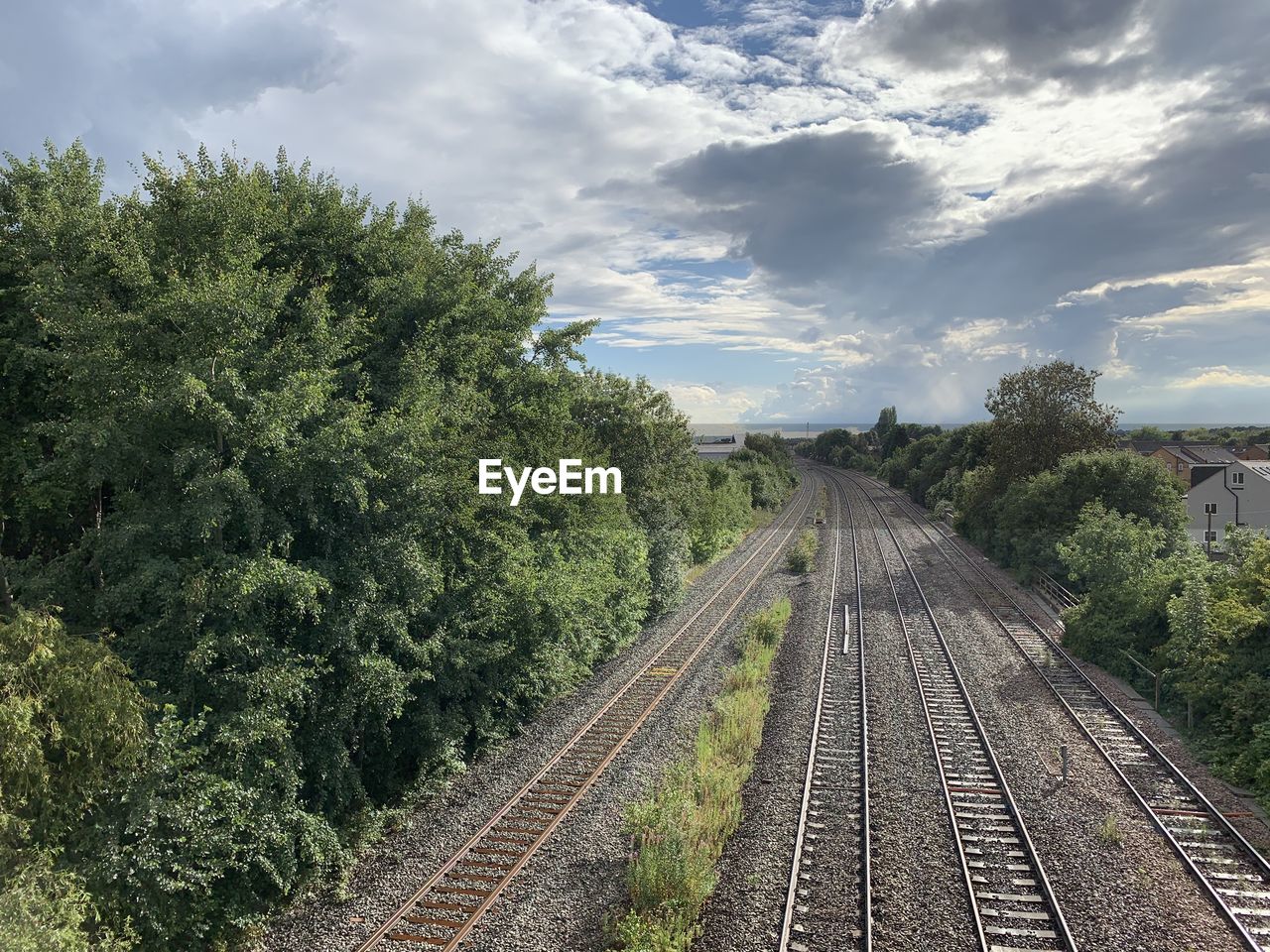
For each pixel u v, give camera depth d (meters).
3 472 13.36
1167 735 17.61
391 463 14.73
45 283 11.92
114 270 12.55
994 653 24.41
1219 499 47.53
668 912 11.17
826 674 22.72
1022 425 47.47
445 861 13.35
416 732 16.89
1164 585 22.50
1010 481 47.22
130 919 10.36
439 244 21.66
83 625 12.55
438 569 16.44
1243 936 10.41
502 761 17.78
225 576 11.87
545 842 13.83
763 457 94.50
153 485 12.88
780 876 12.27
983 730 17.95
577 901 12.03
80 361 11.54
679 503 37.19
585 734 18.95
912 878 12.07
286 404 12.45
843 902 11.52
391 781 16.42
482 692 18.64
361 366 17.12
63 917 9.11
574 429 28.41
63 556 12.98
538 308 22.23
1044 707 19.50
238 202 13.84
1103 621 22.88
